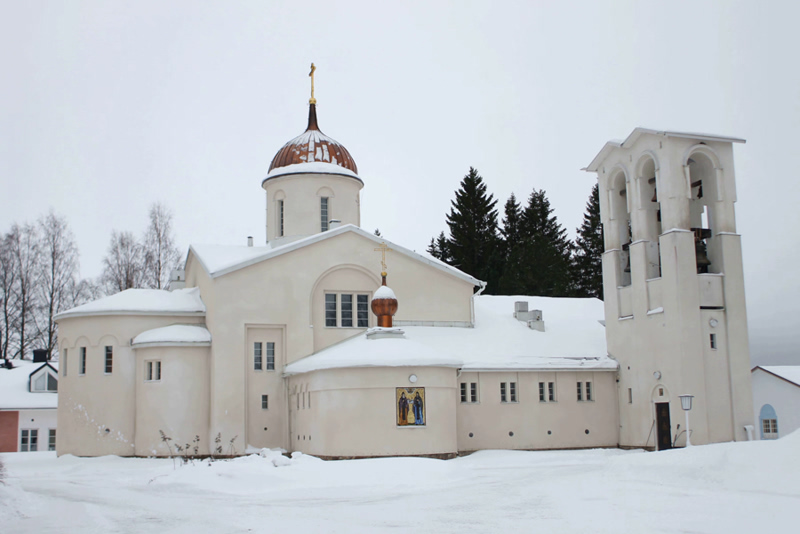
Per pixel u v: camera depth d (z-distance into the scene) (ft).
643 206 140.36
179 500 79.10
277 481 90.89
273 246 157.28
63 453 139.23
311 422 127.44
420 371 122.93
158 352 135.13
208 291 140.46
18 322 209.05
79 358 139.33
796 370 188.03
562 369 143.64
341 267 144.97
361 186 163.32
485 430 138.51
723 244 134.62
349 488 87.25
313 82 169.68
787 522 55.98
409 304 148.66
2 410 189.26
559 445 142.31
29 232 211.61
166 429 133.08
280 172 157.89
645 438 138.21
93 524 63.52
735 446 83.51
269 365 139.74
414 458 103.81
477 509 67.46
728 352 132.16
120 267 212.84
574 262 289.33
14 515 68.64
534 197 293.64
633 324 142.20
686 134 133.59
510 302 172.96
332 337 143.43
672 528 55.57
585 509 65.05
